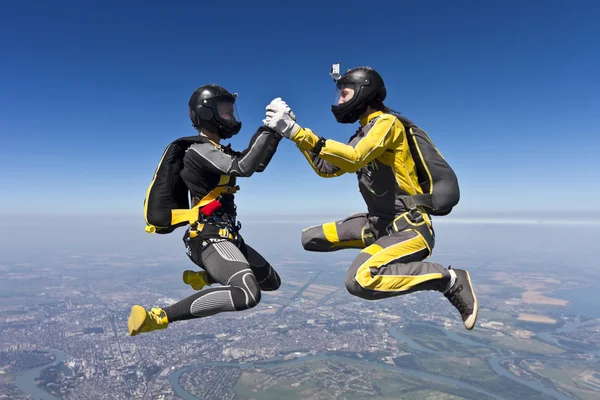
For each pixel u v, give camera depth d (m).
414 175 3.11
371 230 3.34
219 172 2.82
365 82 2.97
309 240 3.71
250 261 3.30
